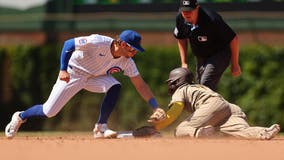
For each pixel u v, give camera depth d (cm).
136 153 2014
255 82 4809
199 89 2708
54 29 5262
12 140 2427
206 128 2605
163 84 4884
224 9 5156
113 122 4919
